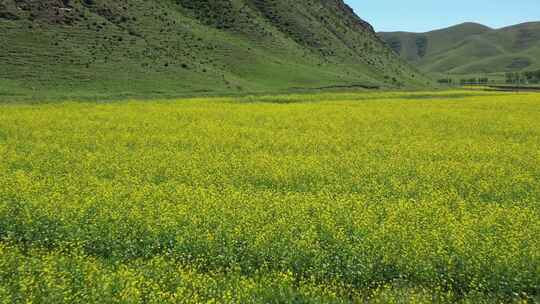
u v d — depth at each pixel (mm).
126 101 51812
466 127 33938
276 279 10242
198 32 103188
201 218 12922
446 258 10945
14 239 12586
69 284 9984
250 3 130375
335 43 133375
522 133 31625
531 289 10523
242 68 94312
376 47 155375
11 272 10602
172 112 40156
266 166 19797
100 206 13594
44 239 12344
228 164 20203
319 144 26625
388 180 18297
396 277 10930
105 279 9875
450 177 18547
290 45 116938
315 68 107000
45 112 38406
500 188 16969
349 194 16109
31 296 9414
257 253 11367
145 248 11930
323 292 10094
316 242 11625
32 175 17672
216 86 78688
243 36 110750
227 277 10773
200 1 117438
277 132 30953
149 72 78125
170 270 10594
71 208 13234
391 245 11344
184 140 26891
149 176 18109
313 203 14211
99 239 12172
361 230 12164
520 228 12562
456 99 58500
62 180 16906
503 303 10312
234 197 14648
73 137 27219
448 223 12805
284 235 11891
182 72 81750
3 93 59344
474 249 11164
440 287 10438
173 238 12070
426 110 45000
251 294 9859
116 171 19047
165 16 102938
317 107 46812
